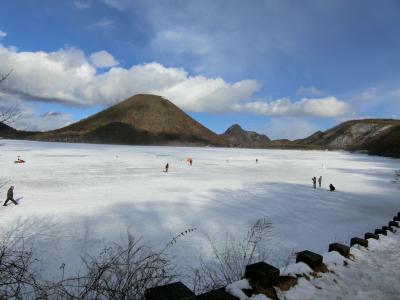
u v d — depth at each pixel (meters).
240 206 18.70
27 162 42.12
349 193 26.16
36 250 9.76
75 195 20.27
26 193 20.33
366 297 3.41
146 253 9.48
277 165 57.16
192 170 41.41
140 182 27.67
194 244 10.91
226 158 73.25
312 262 4.01
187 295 2.79
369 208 19.84
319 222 15.32
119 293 3.59
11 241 10.58
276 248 10.68
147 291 2.90
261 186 28.22
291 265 3.91
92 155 62.19
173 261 8.89
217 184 28.39
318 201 21.64
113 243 10.81
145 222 14.11
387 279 3.95
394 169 54.88
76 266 8.44
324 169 52.16
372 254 5.14
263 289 3.27
